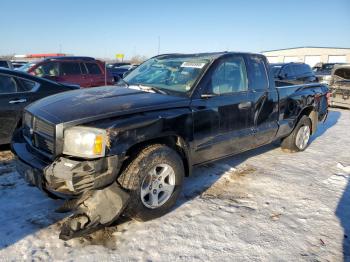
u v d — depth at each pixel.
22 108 5.00
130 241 2.93
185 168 3.66
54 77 9.47
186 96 3.62
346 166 5.23
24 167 3.06
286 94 5.27
